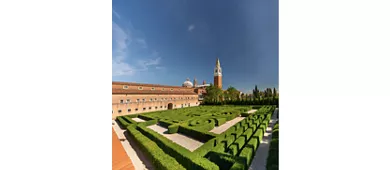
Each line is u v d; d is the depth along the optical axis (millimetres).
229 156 6801
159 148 8898
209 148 9023
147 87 40719
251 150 7629
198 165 6113
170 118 21969
